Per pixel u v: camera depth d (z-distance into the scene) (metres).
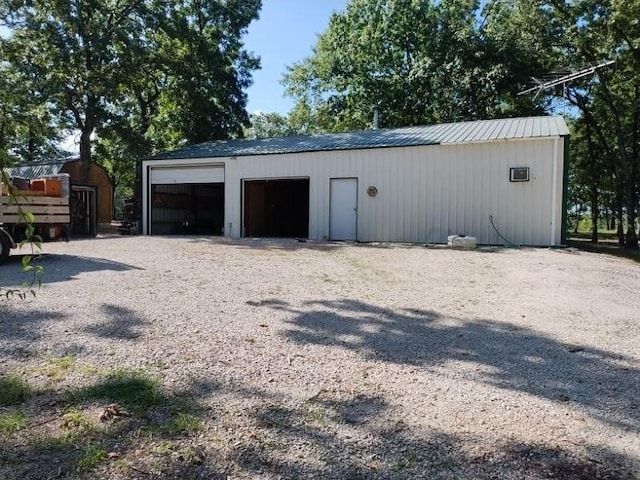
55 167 24.25
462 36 24.78
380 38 27.30
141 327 4.27
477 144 13.25
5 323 4.23
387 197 14.31
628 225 19.30
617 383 3.36
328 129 30.02
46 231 9.80
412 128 17.27
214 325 4.45
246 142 19.77
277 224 19.33
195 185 20.58
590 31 19.44
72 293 5.54
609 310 5.61
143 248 11.00
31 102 19.55
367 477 2.14
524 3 21.31
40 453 2.23
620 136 19.84
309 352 3.84
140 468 2.14
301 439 2.46
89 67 20.92
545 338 4.42
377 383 3.25
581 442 2.51
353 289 6.57
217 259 9.20
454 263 9.23
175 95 25.80
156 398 2.85
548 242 12.66
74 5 19.92
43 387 2.95
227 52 27.73
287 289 6.37
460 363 3.71
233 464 2.20
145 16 21.97
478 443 2.47
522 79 23.92
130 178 36.62
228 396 2.94
